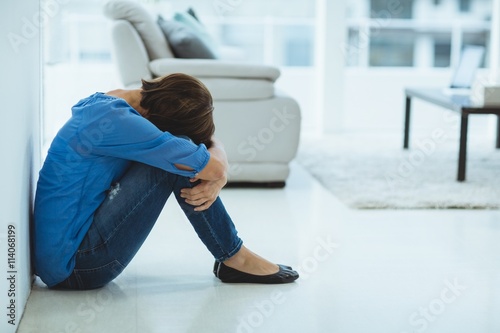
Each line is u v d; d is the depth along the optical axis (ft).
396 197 13.85
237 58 19.24
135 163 8.18
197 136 8.25
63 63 22.09
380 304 8.35
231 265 8.90
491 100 15.44
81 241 8.13
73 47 23.86
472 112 15.07
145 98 8.13
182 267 9.59
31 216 8.48
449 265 9.88
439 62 27.66
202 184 8.19
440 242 11.02
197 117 8.11
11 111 7.09
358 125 24.52
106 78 22.29
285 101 14.66
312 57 26.14
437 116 24.38
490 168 16.88
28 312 7.83
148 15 15.46
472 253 10.46
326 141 21.08
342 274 9.41
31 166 8.46
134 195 8.00
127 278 9.09
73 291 8.50
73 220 8.03
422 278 9.31
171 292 8.61
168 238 11.01
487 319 7.94
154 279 9.08
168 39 15.75
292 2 28.40
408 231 11.64
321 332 7.52
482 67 26.71
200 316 7.89
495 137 20.42
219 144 8.55
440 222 12.26
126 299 8.34
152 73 14.90
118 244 8.11
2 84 6.59
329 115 22.85
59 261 8.08
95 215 8.12
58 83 21.81
